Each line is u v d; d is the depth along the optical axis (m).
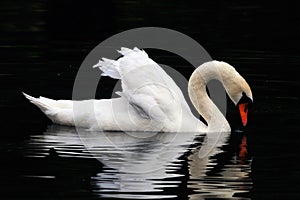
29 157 13.65
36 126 16.05
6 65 20.75
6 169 12.90
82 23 26.86
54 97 18.00
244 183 12.31
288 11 29.75
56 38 24.56
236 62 21.67
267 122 16.36
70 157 13.74
